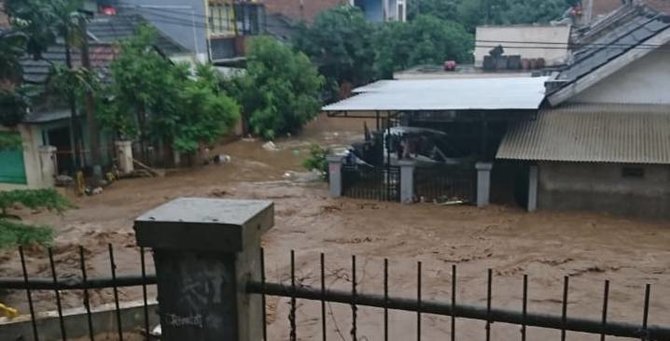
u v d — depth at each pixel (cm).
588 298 1035
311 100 3130
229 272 256
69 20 1841
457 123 2186
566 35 2938
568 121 1717
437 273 1170
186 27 3144
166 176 2184
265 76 2995
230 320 262
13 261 1188
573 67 2245
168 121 2192
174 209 269
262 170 2306
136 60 2131
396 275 1160
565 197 1655
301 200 1825
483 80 2416
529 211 1662
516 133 1697
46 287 295
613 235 1432
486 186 1712
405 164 1767
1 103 1432
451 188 1789
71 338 722
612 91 1798
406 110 1655
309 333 888
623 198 1609
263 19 3722
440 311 256
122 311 748
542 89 1977
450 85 2264
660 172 1564
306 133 3180
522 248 1329
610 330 237
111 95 2142
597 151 1566
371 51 3794
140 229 257
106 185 2025
